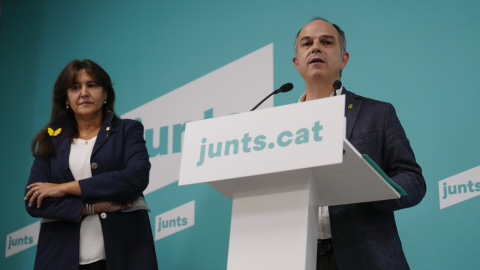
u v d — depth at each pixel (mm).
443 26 3201
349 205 2281
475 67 3082
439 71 3146
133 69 3885
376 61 3299
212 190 3475
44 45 4168
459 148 3012
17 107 4090
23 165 3945
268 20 3609
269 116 1838
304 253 1784
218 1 3777
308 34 2730
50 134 2922
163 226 3531
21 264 3768
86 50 4055
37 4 4270
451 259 2912
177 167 3588
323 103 1778
